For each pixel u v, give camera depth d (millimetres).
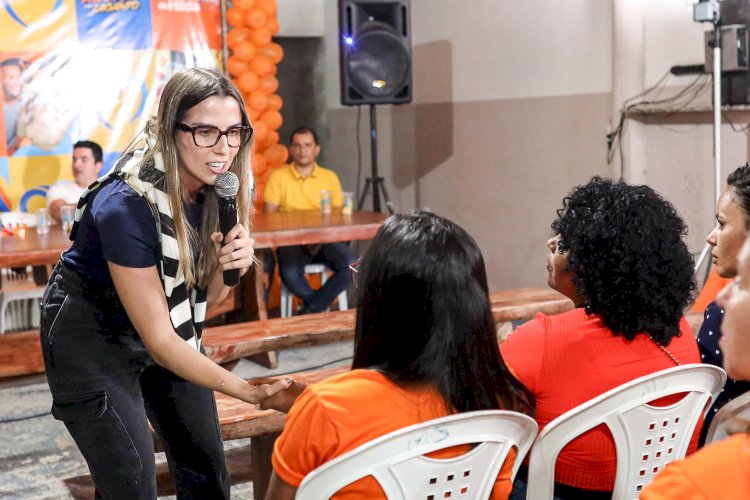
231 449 3570
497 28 6004
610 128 5234
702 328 2010
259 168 6117
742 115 4555
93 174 5410
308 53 7762
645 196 1665
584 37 5352
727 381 1947
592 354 1664
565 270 1704
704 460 857
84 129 5797
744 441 856
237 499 3113
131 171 1744
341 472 1338
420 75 6852
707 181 4773
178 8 5969
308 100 7832
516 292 4230
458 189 6559
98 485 1929
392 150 7242
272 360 4777
